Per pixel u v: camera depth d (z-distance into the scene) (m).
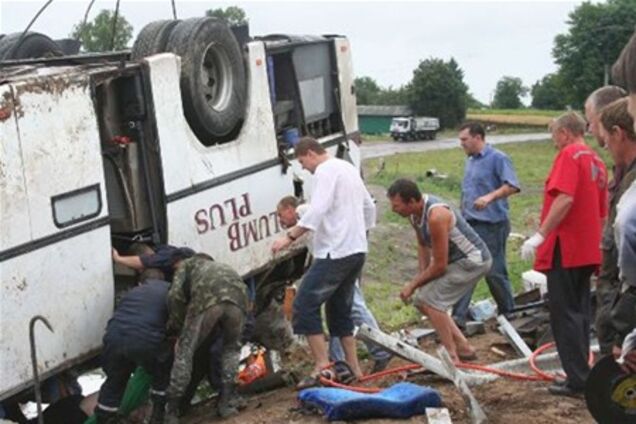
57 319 6.38
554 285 6.46
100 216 6.71
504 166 8.90
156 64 7.17
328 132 9.79
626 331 4.15
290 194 8.73
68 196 6.46
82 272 6.57
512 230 24.27
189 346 6.74
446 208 7.31
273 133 8.52
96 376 8.23
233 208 7.96
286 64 9.12
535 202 32.53
